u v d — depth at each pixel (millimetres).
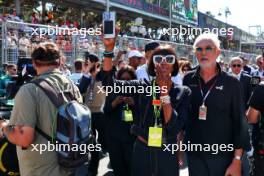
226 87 3498
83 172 3225
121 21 24859
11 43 9156
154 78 3422
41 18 17188
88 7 20047
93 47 11531
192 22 31422
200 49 3520
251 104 3551
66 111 3008
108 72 3959
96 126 6180
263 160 3514
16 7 16016
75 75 7871
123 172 5203
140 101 3404
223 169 3561
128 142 5051
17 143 2973
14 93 6023
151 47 5531
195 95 3576
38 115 3023
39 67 3213
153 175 3354
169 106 3236
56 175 3055
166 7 26469
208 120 3518
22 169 3131
